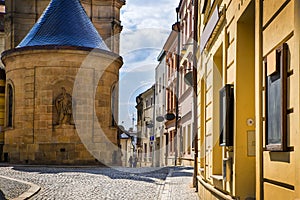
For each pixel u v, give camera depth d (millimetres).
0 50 52906
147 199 14336
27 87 36719
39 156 35688
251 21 8180
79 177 23203
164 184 19578
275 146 5379
